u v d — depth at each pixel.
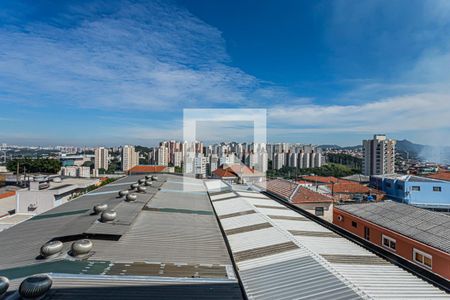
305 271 6.91
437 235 12.66
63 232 9.62
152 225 10.95
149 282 6.24
